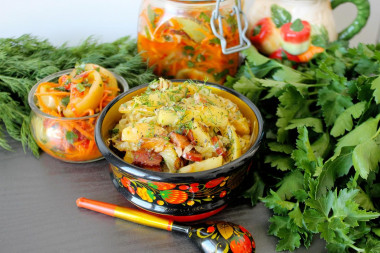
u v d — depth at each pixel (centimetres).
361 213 38
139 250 40
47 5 58
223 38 48
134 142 40
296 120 46
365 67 49
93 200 43
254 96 50
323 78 48
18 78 51
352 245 38
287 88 47
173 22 49
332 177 41
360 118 44
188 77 53
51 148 46
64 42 61
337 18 70
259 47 56
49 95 46
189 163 41
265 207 44
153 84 45
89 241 41
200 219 43
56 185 46
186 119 41
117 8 61
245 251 39
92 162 48
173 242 41
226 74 54
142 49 53
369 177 42
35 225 42
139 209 43
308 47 53
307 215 40
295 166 44
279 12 53
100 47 57
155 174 38
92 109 46
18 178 46
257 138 41
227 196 42
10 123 49
